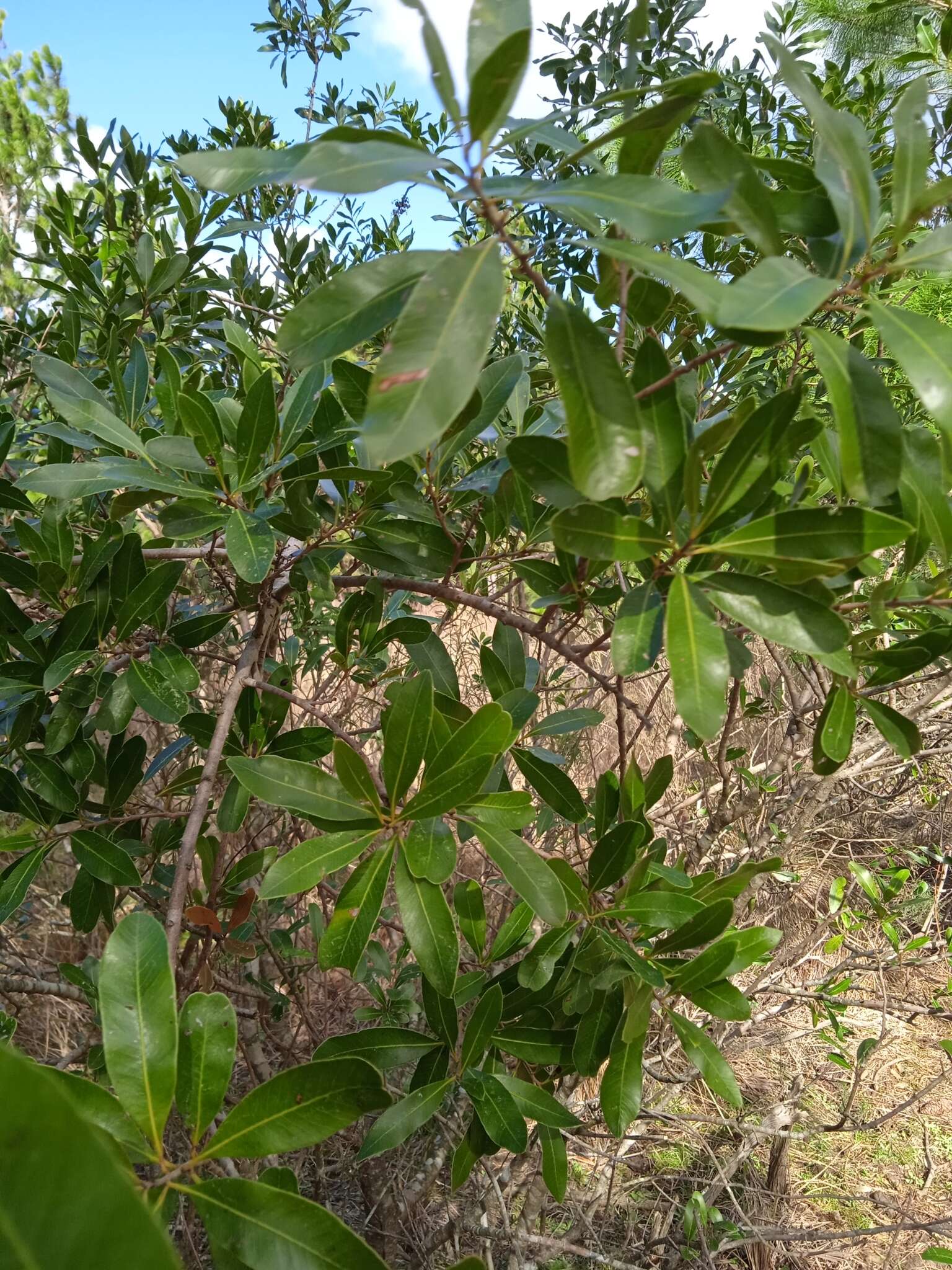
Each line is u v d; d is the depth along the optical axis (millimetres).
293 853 811
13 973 2369
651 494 699
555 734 1387
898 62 2311
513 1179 2342
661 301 815
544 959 1009
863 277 634
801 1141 2885
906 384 2275
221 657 1322
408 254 619
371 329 600
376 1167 2521
